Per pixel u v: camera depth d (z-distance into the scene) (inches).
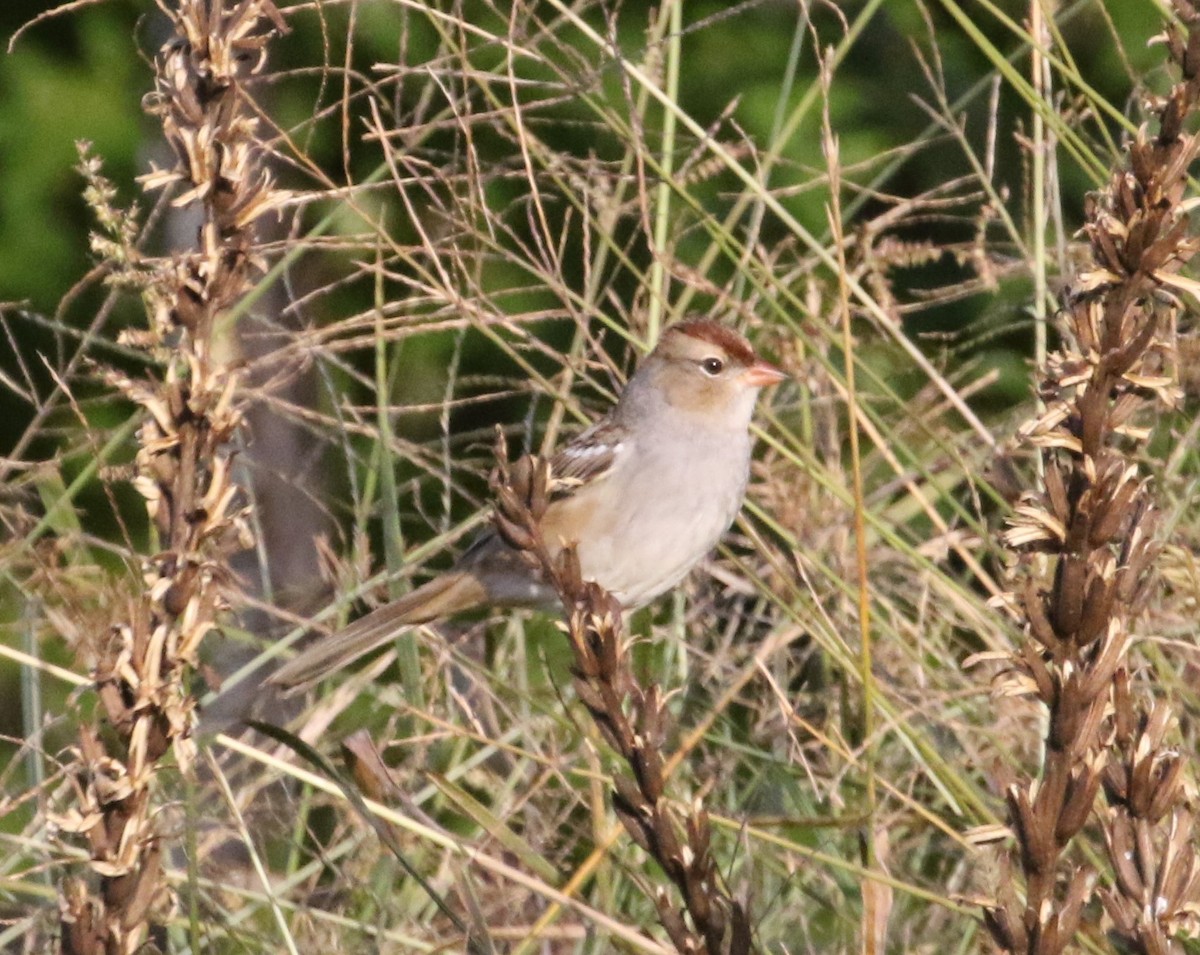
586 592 176.4
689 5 615.8
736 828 244.8
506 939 275.4
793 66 321.7
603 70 315.6
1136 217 167.0
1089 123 421.1
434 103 424.8
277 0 454.6
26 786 301.3
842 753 252.4
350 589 323.0
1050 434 168.1
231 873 276.8
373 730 317.7
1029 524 167.6
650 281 345.4
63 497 279.3
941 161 520.4
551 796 293.0
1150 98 176.2
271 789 321.1
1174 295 175.0
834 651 259.4
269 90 501.7
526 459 177.6
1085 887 166.9
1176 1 174.6
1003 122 519.5
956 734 282.7
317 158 512.4
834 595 308.7
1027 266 319.9
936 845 289.3
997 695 169.8
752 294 390.3
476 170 308.2
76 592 288.0
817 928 277.6
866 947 213.2
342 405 348.8
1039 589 176.7
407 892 289.6
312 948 252.8
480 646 354.0
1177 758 167.5
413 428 455.2
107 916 176.1
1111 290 168.7
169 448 180.1
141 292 291.9
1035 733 280.4
